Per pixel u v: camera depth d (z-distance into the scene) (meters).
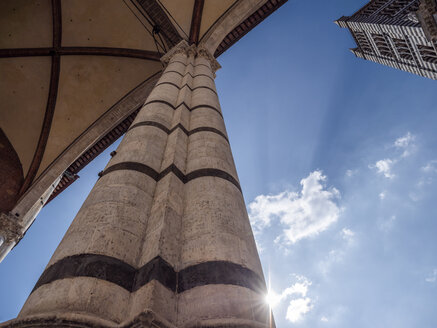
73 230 2.37
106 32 12.45
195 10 11.02
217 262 2.15
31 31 12.01
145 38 12.32
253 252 2.55
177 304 1.89
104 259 2.04
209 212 2.74
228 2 11.32
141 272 2.08
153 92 5.96
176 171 3.41
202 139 4.23
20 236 12.07
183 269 2.15
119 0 11.45
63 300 1.68
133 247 2.33
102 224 2.36
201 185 3.18
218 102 6.05
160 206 2.78
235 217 2.79
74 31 12.33
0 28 11.66
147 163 3.48
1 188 12.35
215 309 1.81
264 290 2.20
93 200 2.74
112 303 1.79
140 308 1.72
